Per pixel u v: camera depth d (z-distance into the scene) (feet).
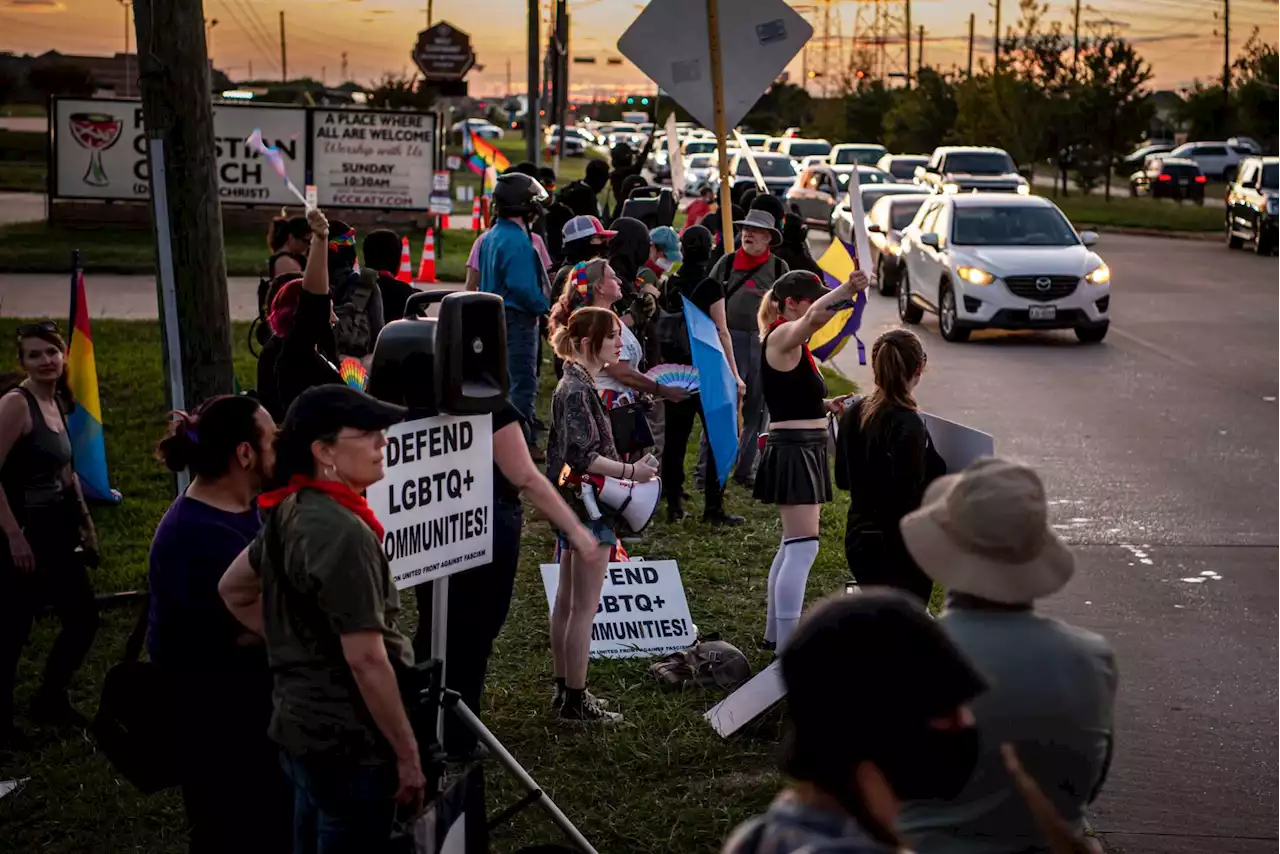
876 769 6.74
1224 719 20.13
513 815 15.07
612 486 18.84
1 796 17.01
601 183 54.24
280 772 13.50
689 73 28.12
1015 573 9.68
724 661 20.92
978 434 17.57
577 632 19.16
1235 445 39.22
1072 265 59.47
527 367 33.63
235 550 13.11
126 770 13.64
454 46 127.24
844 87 256.52
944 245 62.80
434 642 14.30
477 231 84.79
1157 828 16.74
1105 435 40.55
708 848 15.96
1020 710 9.36
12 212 108.78
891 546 17.88
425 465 13.69
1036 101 164.35
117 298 63.41
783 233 34.88
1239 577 27.12
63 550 18.85
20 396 18.47
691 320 22.48
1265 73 181.78
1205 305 73.05
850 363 55.26
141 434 36.55
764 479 21.16
